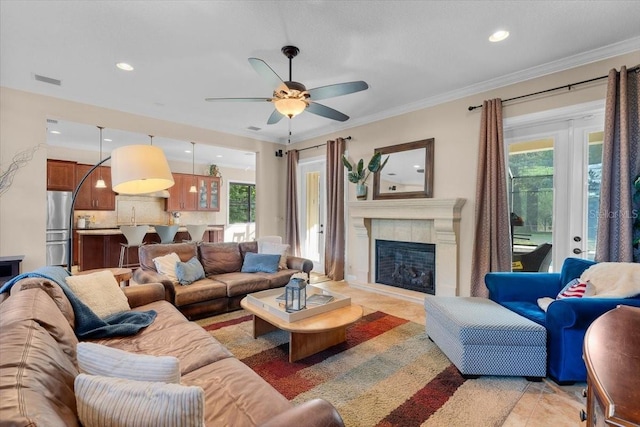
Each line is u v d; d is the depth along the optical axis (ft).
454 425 5.65
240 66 10.32
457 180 12.57
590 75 9.55
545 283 8.89
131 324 6.81
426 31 8.35
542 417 5.85
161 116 15.26
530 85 10.73
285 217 20.51
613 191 8.86
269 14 7.62
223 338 9.37
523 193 11.38
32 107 12.00
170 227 19.44
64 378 3.30
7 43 8.86
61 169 20.06
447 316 7.89
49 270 7.13
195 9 7.41
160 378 3.19
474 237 11.60
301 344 8.12
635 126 8.61
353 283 15.99
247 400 4.22
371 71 10.70
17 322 3.77
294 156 19.90
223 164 28.71
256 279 12.28
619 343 3.26
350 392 6.65
